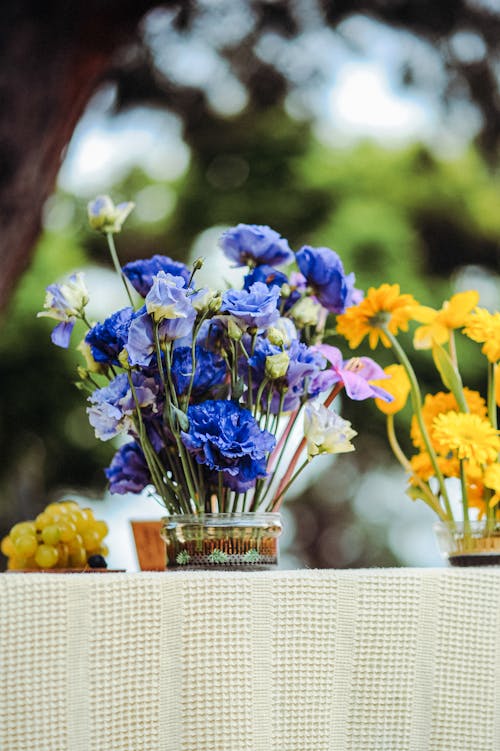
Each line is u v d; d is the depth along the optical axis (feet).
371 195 26.78
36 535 5.65
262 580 5.14
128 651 4.97
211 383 5.43
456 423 5.55
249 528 5.31
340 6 18.95
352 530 28.78
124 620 4.97
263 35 19.83
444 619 5.30
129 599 4.98
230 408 5.29
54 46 10.63
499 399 5.76
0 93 10.50
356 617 5.22
